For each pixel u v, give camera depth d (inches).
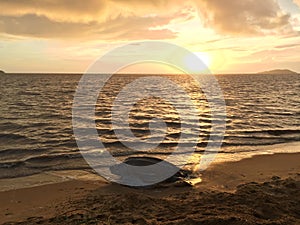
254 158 538.9
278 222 238.5
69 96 1846.7
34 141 666.8
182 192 356.5
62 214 281.3
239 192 320.5
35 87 2731.3
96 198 331.3
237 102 1571.1
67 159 524.4
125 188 374.3
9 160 517.7
